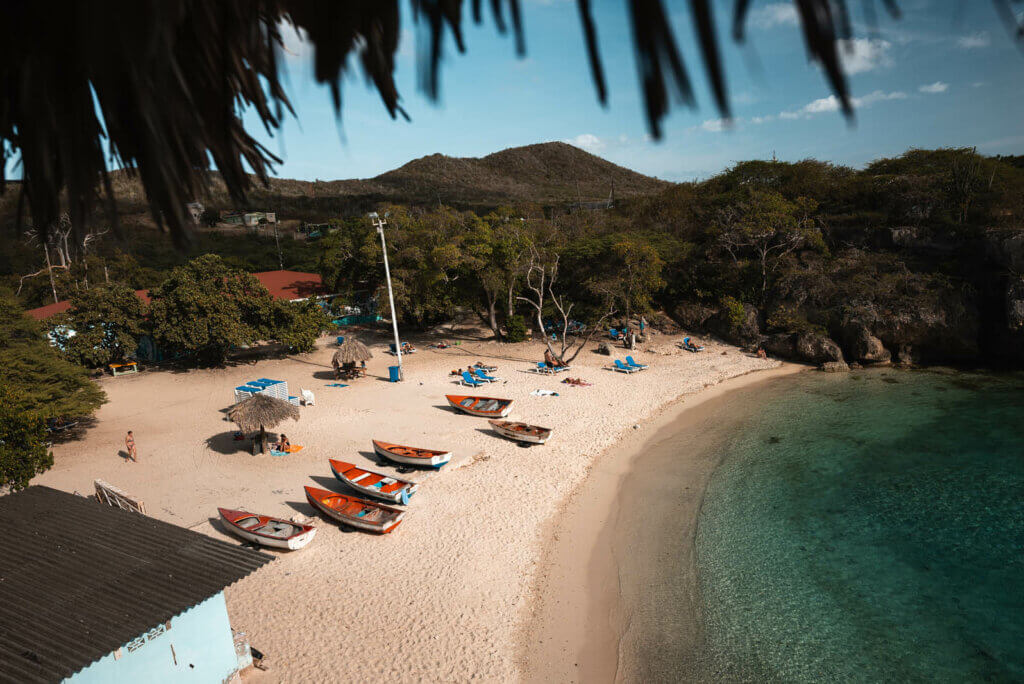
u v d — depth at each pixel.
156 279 54.12
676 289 48.00
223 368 37.00
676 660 12.90
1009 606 14.11
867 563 16.16
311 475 21.08
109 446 24.11
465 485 20.52
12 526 12.32
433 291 43.31
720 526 18.39
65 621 9.39
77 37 0.78
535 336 44.38
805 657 12.87
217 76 1.20
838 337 38.31
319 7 0.90
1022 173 41.88
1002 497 19.38
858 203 47.28
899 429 25.92
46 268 50.28
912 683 12.02
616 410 28.75
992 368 34.91
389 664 12.26
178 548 11.50
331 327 40.81
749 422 27.45
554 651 13.05
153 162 1.00
